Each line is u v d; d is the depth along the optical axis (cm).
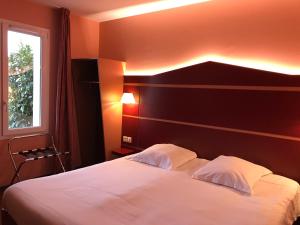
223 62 279
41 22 329
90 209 166
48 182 207
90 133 386
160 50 332
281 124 243
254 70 256
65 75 349
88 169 246
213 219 161
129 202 180
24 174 331
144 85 343
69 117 354
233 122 271
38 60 337
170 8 319
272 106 247
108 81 344
